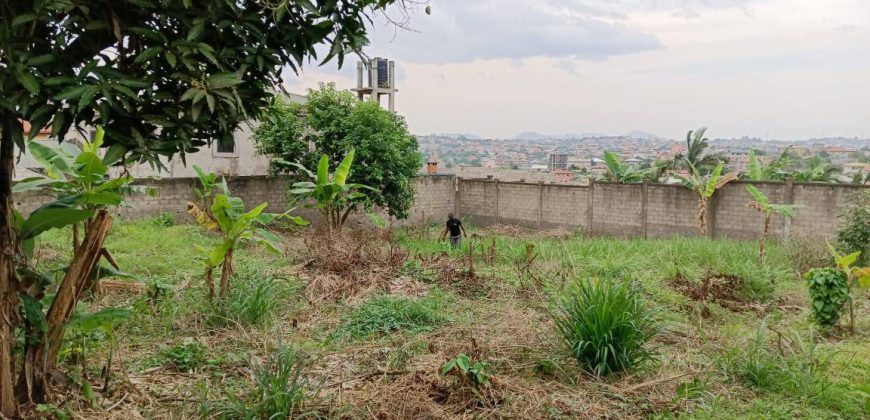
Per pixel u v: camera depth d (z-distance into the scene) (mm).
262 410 3879
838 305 7094
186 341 5492
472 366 4609
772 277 9625
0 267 3301
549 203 21094
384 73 23156
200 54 3020
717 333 6621
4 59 2740
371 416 4059
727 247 12695
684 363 5422
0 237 3297
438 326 6605
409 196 17266
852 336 6977
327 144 15727
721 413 4500
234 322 5938
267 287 6785
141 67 2992
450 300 7969
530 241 14281
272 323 6293
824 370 5473
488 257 11320
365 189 15688
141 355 5125
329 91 16062
